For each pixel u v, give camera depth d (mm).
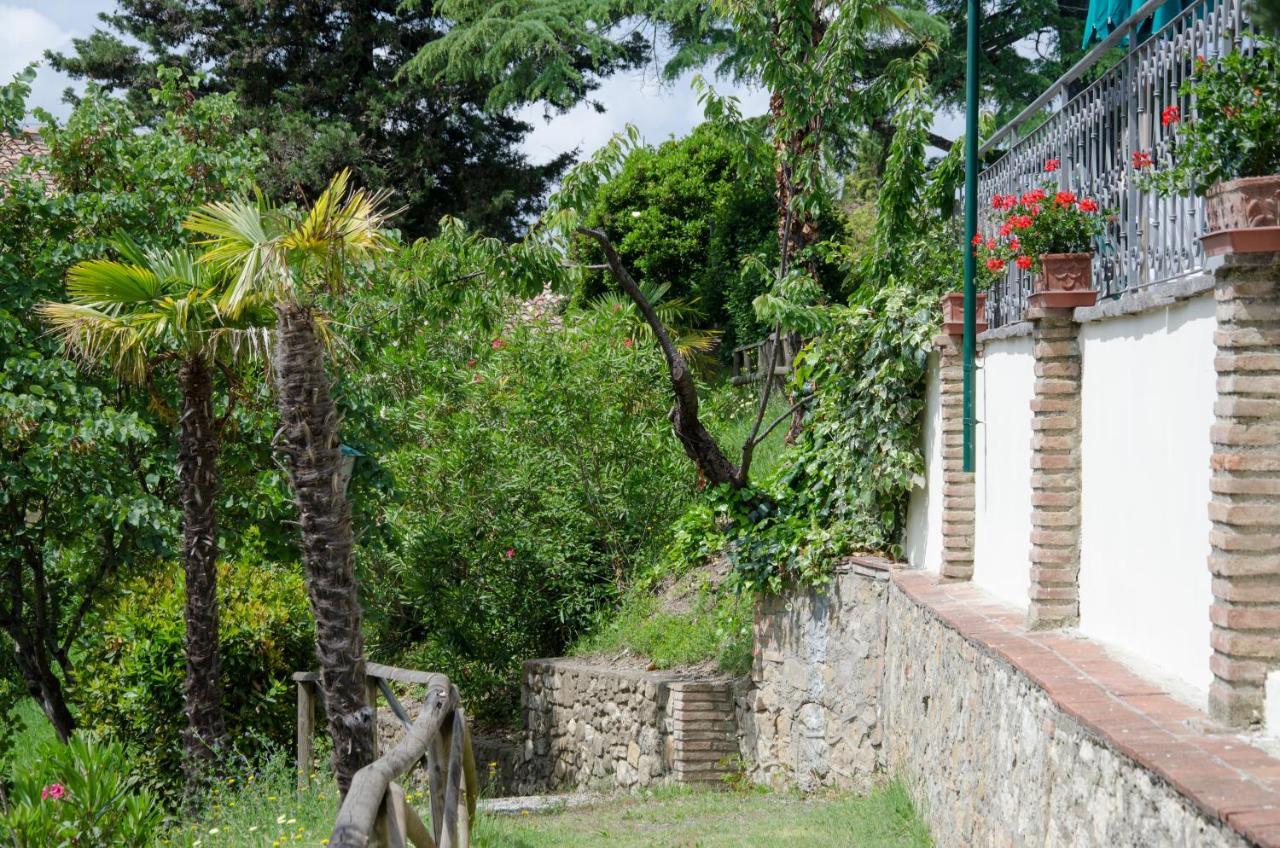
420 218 30750
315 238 7348
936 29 20766
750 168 12156
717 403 16734
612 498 14539
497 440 14836
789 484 11414
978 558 8242
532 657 14906
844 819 7973
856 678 9688
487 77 29734
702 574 13594
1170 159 5000
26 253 11594
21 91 11727
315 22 30844
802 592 10562
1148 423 5047
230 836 7590
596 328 15445
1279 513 3922
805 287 11125
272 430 11875
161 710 11570
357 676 7430
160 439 11695
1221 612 3988
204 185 12281
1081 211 6016
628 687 12047
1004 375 7449
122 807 6750
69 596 12891
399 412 15016
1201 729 3959
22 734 16953
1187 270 4738
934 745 7191
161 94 12961
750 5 11766
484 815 8242
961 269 8859
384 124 30016
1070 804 4414
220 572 12477
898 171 10297
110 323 9070
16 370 10398
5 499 10281
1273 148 4062
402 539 14281
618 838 8062
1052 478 6086
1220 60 4195
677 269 23328
